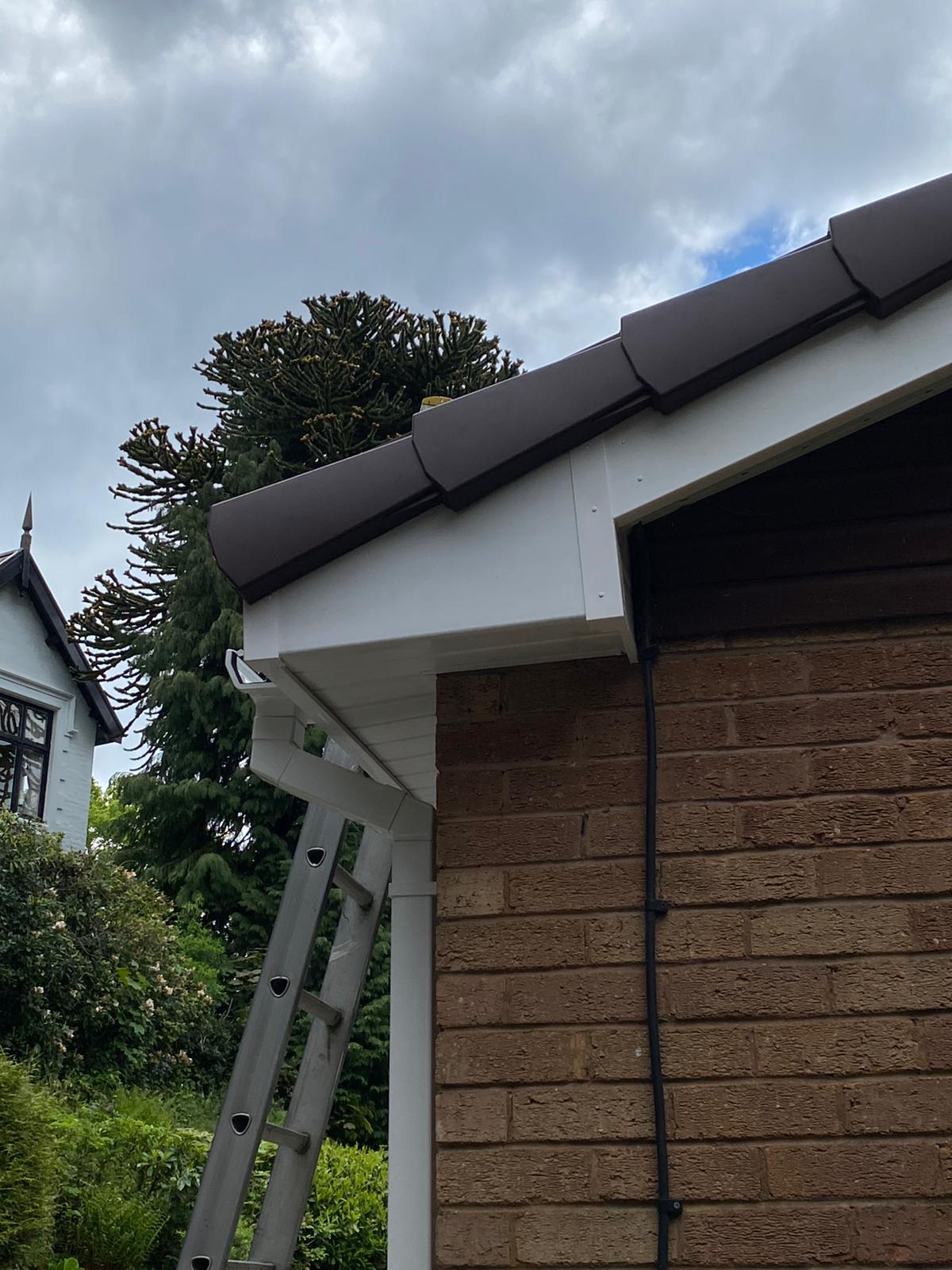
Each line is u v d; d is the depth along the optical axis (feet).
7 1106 16.42
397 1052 9.11
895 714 7.18
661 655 7.53
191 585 51.75
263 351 55.47
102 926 32.99
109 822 51.78
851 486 7.71
